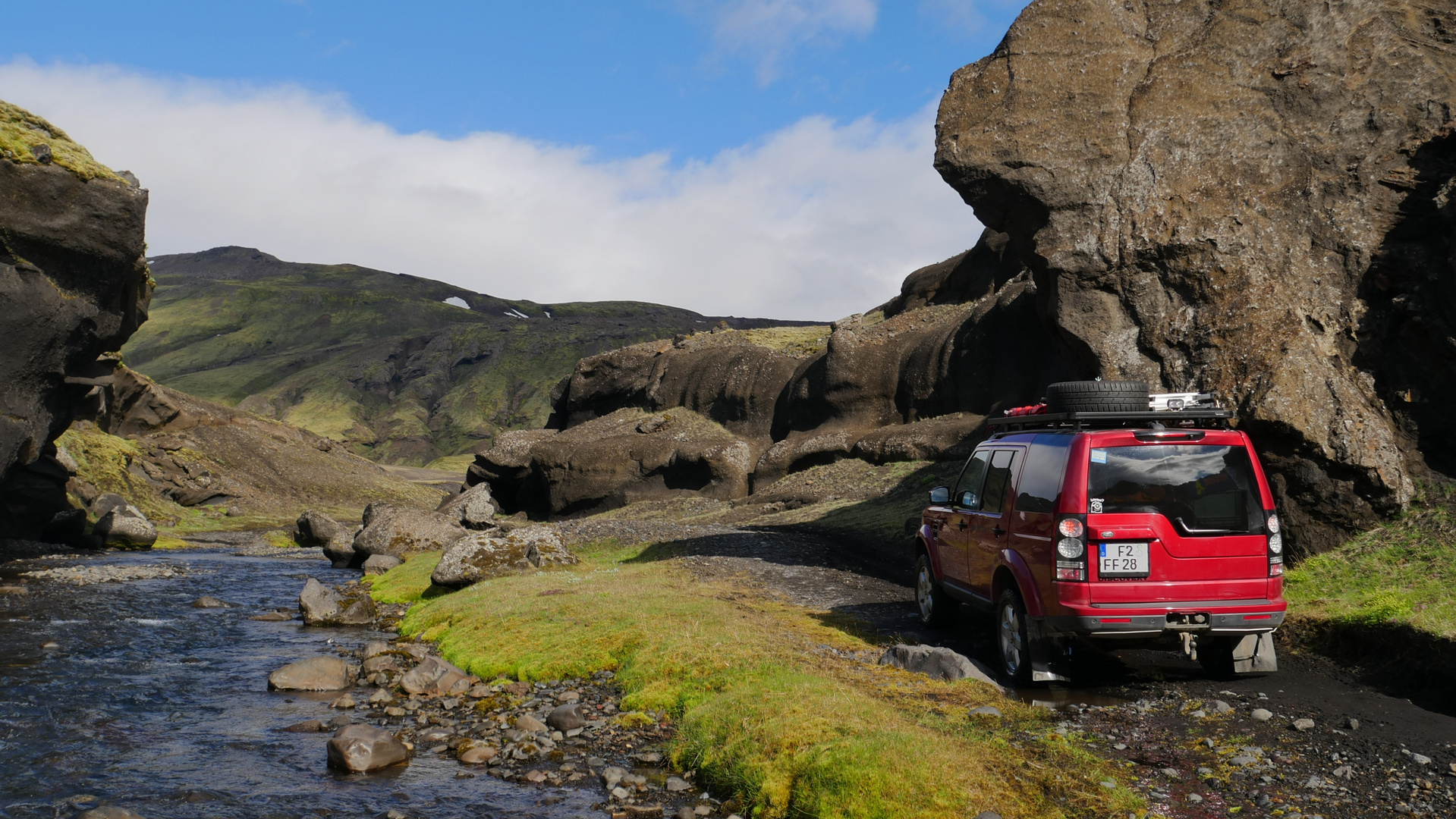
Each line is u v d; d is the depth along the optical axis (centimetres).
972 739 592
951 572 990
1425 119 1169
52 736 795
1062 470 739
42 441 3016
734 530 2338
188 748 749
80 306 2872
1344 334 1145
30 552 3303
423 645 1219
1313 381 1083
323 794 625
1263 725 652
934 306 4369
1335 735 622
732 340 5503
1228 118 1273
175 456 7519
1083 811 497
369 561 2570
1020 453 853
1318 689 750
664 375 5159
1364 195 1170
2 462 2753
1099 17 1394
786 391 4338
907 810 497
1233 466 737
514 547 1812
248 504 7275
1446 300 1055
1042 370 3177
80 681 1050
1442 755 573
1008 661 819
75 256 2811
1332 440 1046
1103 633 708
